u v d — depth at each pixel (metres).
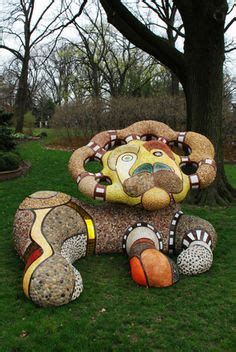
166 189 4.88
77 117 24.72
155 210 5.05
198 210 8.51
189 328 3.81
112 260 5.41
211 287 4.71
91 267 5.20
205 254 5.02
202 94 8.98
